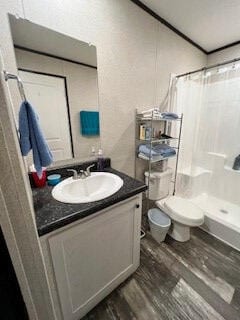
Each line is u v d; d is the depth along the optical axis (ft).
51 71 3.63
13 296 1.38
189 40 6.48
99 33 4.06
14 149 1.17
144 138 5.45
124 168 5.64
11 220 1.22
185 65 6.64
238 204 6.97
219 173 7.39
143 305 3.81
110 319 3.57
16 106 3.29
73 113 4.14
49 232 2.40
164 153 5.69
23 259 1.37
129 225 3.84
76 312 3.33
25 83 3.35
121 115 5.09
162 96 6.09
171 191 7.40
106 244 3.44
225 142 7.26
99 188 4.30
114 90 4.73
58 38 3.53
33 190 3.50
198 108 7.06
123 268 4.12
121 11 4.32
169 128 6.59
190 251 5.32
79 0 3.60
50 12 3.32
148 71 5.41
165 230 5.38
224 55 7.16
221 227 5.74
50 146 3.94
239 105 6.68
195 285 4.24
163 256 5.12
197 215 5.19
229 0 4.51
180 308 3.74
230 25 5.63
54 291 2.86
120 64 4.65
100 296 3.74
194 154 7.59
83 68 4.05
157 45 5.42
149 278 4.42
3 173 1.13
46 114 3.74
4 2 2.86
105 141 4.92
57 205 2.90
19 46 3.16
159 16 5.18
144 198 6.68
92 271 3.36
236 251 5.33
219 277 4.45
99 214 3.09
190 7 4.80
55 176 3.88
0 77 1.10
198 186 7.63
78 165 4.41
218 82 6.81
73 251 2.91
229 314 3.61
